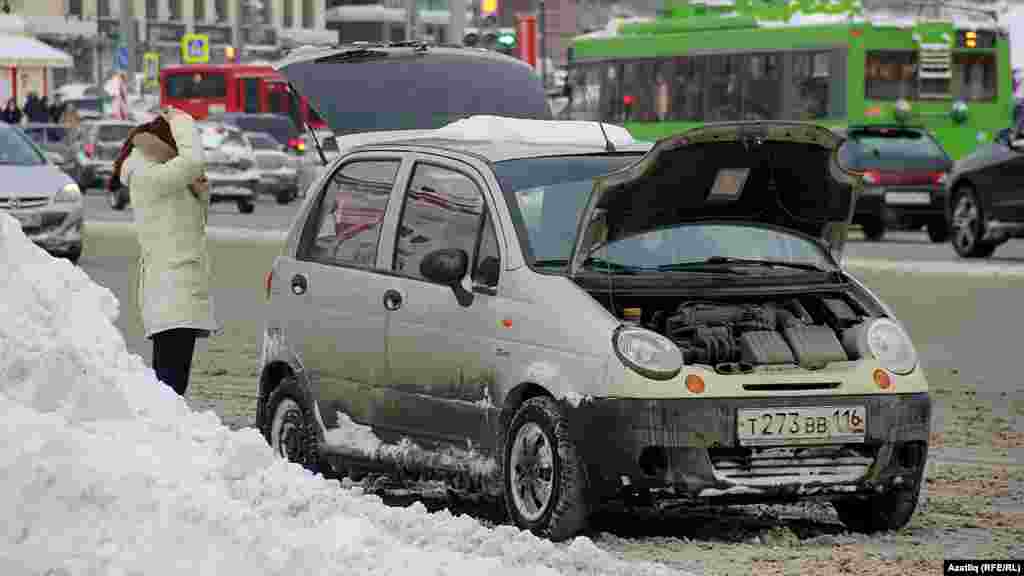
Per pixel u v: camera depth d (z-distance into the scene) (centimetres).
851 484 2197
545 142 2495
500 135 2509
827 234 2397
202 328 2845
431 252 2302
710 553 2127
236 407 3300
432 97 3095
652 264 2334
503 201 2306
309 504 1730
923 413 2241
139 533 1603
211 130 11112
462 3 10150
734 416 2138
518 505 2206
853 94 9312
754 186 2323
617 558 2022
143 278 2850
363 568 1656
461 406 2302
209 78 17438
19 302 1809
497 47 5978
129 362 1878
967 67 9431
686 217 2319
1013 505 2442
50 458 1634
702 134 2211
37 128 13125
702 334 2202
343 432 2486
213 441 1780
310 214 2614
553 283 2220
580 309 2183
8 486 1619
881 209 8006
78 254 6344
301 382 2556
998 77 9475
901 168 8006
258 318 4688
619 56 10538
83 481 1623
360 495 1909
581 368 2148
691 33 10106
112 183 2900
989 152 6756
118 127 12481
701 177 2264
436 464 2341
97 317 1911
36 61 16512
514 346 2230
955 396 3469
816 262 2405
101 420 1755
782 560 2089
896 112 9306
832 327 2314
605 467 2128
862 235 8788
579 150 2408
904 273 6088
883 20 9319
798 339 2220
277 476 1758
